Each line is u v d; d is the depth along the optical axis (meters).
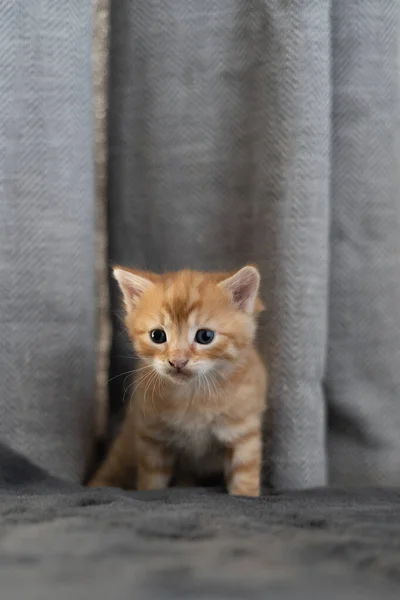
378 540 0.56
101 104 0.78
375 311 0.78
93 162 0.76
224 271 0.77
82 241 0.74
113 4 0.77
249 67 0.76
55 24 0.73
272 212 0.74
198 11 0.76
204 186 0.77
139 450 0.75
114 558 0.55
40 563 0.54
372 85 0.76
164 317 0.73
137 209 0.78
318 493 0.69
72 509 0.61
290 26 0.73
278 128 0.74
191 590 0.47
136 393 0.75
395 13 0.76
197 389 0.73
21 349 0.73
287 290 0.74
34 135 0.73
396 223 0.77
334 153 0.77
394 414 0.78
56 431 0.74
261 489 0.74
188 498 0.67
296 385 0.74
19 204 0.73
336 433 0.78
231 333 0.73
